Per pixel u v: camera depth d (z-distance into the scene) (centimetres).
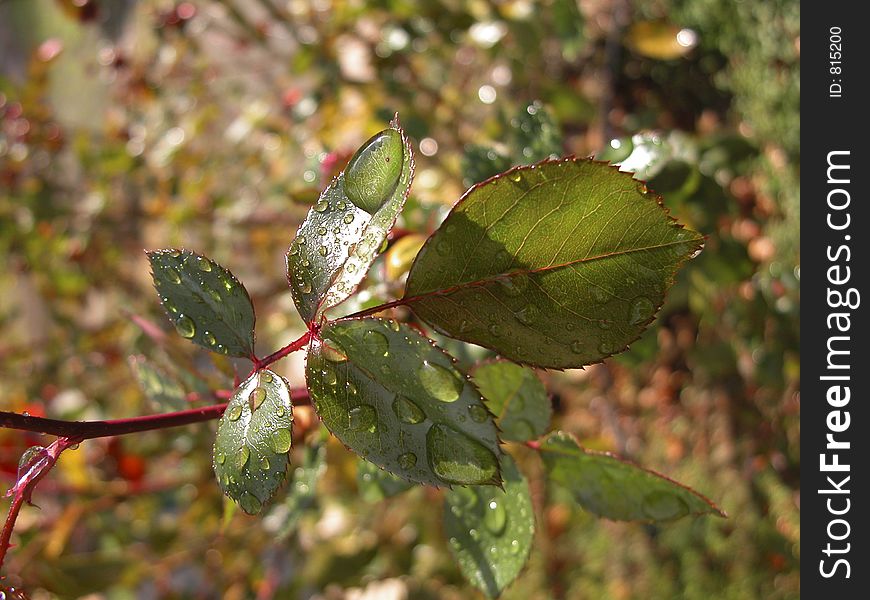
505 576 23
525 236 17
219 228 68
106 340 73
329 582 57
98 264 75
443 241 17
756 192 64
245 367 23
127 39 90
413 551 61
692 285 50
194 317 19
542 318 17
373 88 56
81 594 46
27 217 72
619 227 17
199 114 74
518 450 54
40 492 45
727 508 72
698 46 75
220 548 56
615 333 17
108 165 69
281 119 69
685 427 75
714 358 57
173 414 19
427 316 17
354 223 18
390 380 17
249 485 17
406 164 17
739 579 71
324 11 59
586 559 83
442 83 63
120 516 60
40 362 82
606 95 59
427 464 17
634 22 67
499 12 54
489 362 23
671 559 77
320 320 17
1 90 69
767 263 57
